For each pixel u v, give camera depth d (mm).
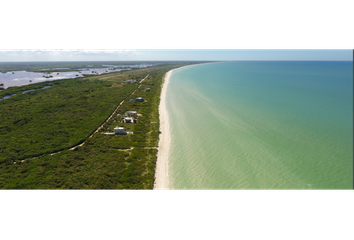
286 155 43906
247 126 59406
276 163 41312
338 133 52906
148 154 46156
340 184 35031
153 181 36844
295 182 35781
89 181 35781
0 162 41375
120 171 39375
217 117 67938
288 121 62062
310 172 38406
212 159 43719
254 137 52312
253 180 36562
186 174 39000
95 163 41844
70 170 39062
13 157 43219
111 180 36312
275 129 56625
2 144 48875
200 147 48844
